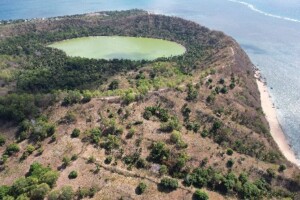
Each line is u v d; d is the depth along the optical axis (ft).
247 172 422.00
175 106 515.50
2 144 457.68
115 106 499.92
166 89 553.23
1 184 393.70
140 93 529.04
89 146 431.02
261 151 473.67
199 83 588.91
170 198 362.74
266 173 423.23
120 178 382.63
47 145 440.86
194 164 414.41
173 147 428.97
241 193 387.34
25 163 418.10
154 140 437.99
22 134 460.55
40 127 459.32
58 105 507.71
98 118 477.77
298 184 414.62
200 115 506.48
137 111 492.95
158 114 488.02
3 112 489.67
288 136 567.59
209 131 483.92
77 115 485.97
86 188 367.04
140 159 406.21
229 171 416.05
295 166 464.65
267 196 398.42
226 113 533.55
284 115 626.23
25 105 501.56
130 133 444.96
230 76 642.22
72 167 399.44
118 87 619.26
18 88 647.97
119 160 410.31
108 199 355.56
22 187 366.84
